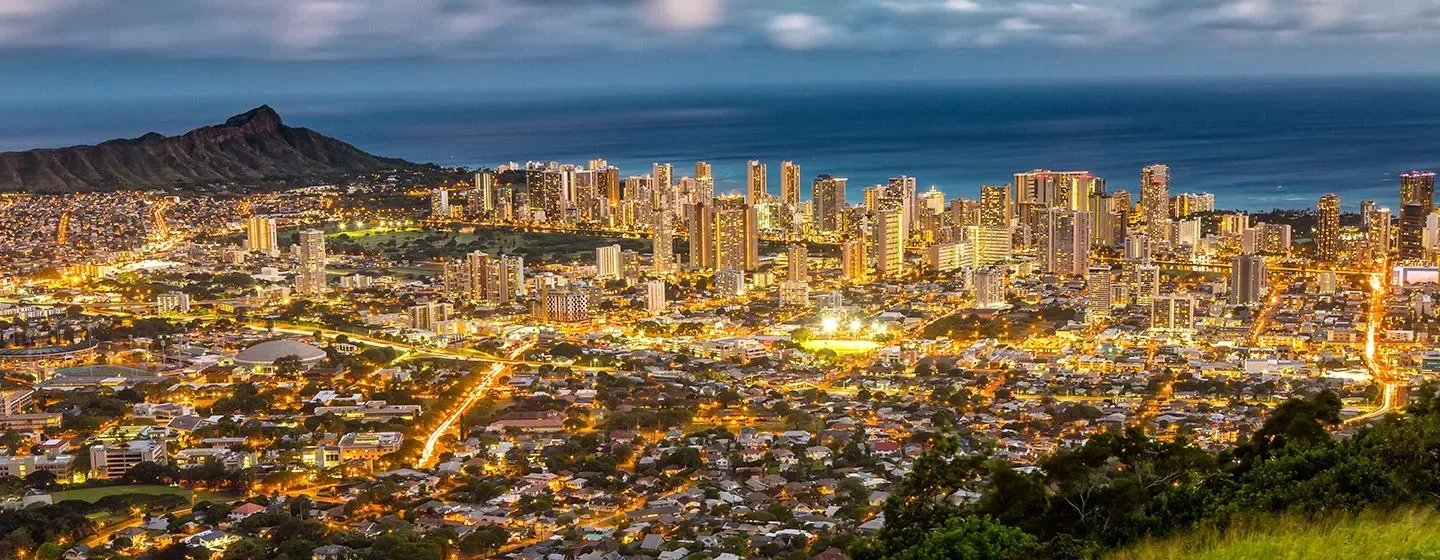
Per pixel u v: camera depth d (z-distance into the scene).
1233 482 98.19
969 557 88.56
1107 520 95.88
